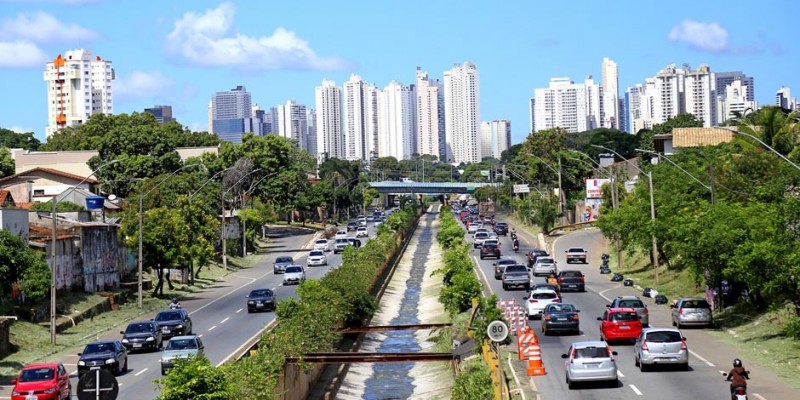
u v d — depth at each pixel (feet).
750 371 116.37
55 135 540.52
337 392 134.72
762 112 236.02
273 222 561.43
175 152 447.42
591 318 180.04
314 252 341.00
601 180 445.37
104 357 134.31
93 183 375.86
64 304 208.33
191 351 135.33
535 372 120.26
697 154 258.98
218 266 337.72
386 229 430.20
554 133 581.53
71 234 227.61
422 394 131.03
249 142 496.23
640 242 243.81
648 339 118.73
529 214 492.95
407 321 211.61
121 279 268.21
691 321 159.22
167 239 255.91
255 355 107.86
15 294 187.21
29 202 329.72
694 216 177.37
